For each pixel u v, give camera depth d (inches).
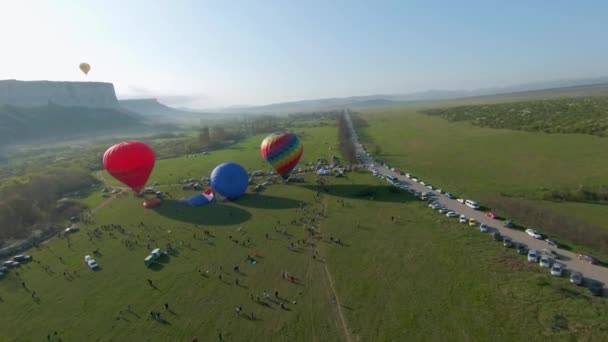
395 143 5142.7
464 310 1310.3
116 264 1856.5
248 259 1793.8
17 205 2573.8
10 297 1614.2
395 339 1187.3
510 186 2753.4
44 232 2368.4
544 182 2795.3
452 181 2987.2
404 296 1414.9
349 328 1252.5
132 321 1376.7
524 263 1600.6
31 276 1798.7
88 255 1985.7
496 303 1338.6
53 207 2856.8
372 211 2353.6
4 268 1865.2
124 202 2962.6
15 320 1439.5
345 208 2436.0
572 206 2279.8
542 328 1195.9
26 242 2231.8
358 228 2091.5
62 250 2089.1
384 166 3659.0
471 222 2047.2
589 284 1405.0
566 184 2709.2
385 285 1497.3
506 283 1457.9
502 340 1155.3
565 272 1498.5
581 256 1600.6
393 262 1679.4
